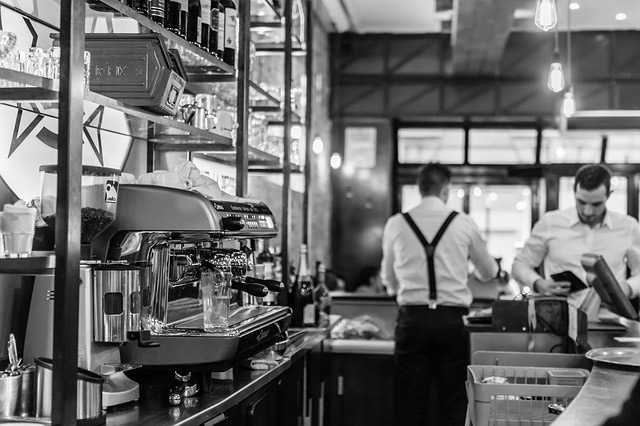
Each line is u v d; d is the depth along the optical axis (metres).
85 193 2.51
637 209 9.91
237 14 4.30
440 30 10.68
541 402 2.99
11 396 2.24
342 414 5.61
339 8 9.64
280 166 5.43
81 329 2.44
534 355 3.62
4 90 2.26
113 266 2.47
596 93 10.45
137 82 3.03
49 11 3.12
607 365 3.01
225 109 4.54
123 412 2.50
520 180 10.77
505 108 10.63
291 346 4.09
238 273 3.37
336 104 10.90
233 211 3.12
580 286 4.68
